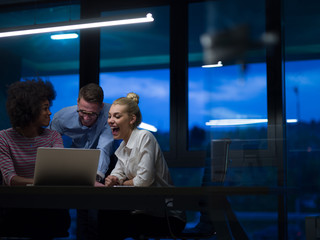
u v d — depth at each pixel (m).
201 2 4.16
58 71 4.53
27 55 4.65
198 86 4.09
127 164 2.09
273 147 1.28
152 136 2.08
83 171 1.57
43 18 4.68
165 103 4.20
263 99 3.55
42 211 1.84
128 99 2.16
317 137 2.66
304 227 1.50
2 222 1.79
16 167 2.00
